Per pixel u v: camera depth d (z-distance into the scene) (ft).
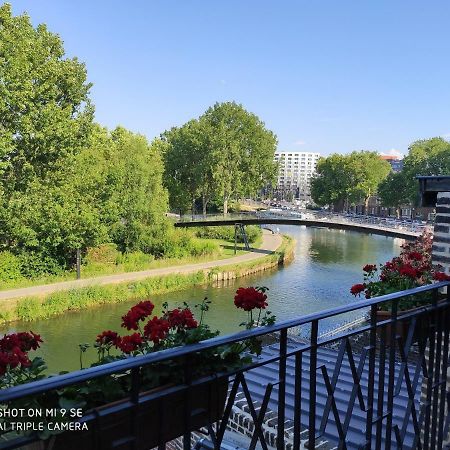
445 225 12.66
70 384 4.75
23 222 75.00
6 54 66.49
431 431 11.35
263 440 7.34
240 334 6.35
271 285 91.56
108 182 88.84
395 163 411.54
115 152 100.37
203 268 94.94
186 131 172.35
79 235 80.33
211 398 7.38
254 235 146.51
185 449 6.58
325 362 22.09
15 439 5.31
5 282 73.77
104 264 91.56
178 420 6.97
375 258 126.62
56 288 72.38
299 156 547.49
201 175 166.50
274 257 113.50
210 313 69.00
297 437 7.75
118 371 5.13
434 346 10.85
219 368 7.04
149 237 102.58
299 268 111.14
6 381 6.51
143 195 100.94
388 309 13.92
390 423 9.55
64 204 77.56
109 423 6.24
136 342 7.59
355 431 15.76
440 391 11.64
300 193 459.32
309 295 82.99
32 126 68.39
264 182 186.09
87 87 92.02
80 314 69.15
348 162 244.01
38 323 64.28
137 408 5.95
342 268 111.04
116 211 88.28
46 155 73.72
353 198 247.29
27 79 68.03
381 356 9.52
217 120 173.88
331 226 127.34
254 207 257.55
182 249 107.76
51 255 82.38
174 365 6.88
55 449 5.89
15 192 71.87
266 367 21.71
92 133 103.30
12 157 71.00
